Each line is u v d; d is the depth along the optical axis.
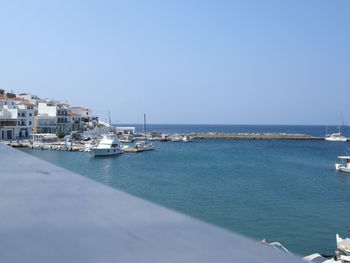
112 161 62.12
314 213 25.83
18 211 1.51
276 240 20.06
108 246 1.05
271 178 42.53
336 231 21.72
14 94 114.75
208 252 0.99
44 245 1.07
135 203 1.72
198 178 42.25
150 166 54.75
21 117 91.62
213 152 81.25
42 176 2.58
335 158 69.06
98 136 114.69
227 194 32.41
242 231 21.48
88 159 65.00
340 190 35.25
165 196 31.66
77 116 120.00
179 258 0.94
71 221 1.35
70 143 87.25
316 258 16.39
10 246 1.08
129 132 145.75
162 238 1.14
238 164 57.03
